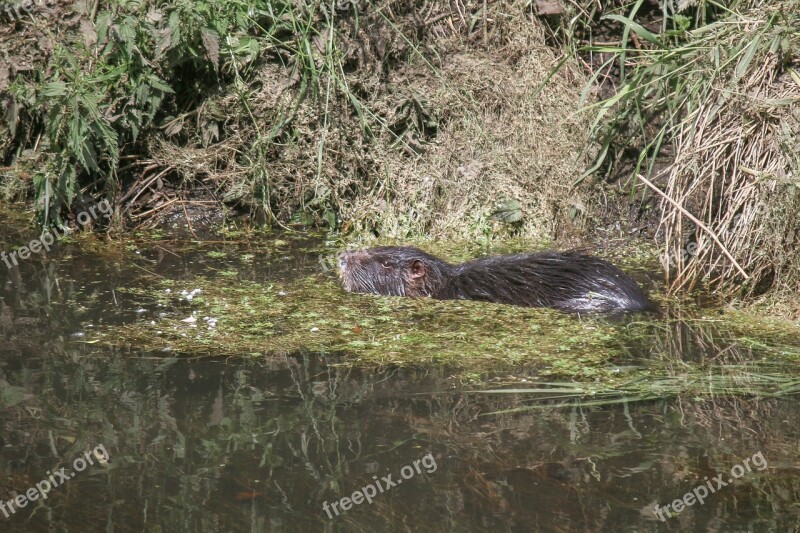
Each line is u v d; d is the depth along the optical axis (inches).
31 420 391.2
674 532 316.8
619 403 410.3
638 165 602.5
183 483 347.6
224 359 454.3
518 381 431.2
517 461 361.4
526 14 735.1
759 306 535.2
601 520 324.2
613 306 535.2
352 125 698.8
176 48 666.2
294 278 585.9
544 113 695.1
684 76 617.3
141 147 697.6
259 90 699.4
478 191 687.7
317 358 457.7
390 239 674.8
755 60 585.6
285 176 697.0
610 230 664.4
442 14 735.1
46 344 469.7
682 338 489.1
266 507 332.8
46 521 323.9
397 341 480.4
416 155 701.3
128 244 641.0
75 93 634.2
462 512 328.8
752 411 402.9
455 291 570.3
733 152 575.5
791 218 536.7
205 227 679.1
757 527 320.2
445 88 710.5
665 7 680.4
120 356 456.4
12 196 698.2
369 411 401.4
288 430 384.5
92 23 681.6
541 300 547.8
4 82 685.3
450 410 402.6
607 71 705.6
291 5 706.8
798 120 556.4
